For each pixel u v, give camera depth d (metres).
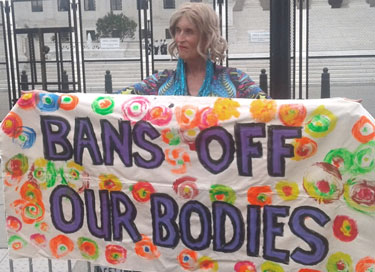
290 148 2.58
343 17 9.82
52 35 8.43
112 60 8.33
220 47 2.69
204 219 2.71
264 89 6.89
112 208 2.84
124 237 2.84
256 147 2.62
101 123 2.80
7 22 7.52
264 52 9.05
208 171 2.68
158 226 2.78
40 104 2.88
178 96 2.73
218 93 2.77
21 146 2.94
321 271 2.58
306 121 2.55
